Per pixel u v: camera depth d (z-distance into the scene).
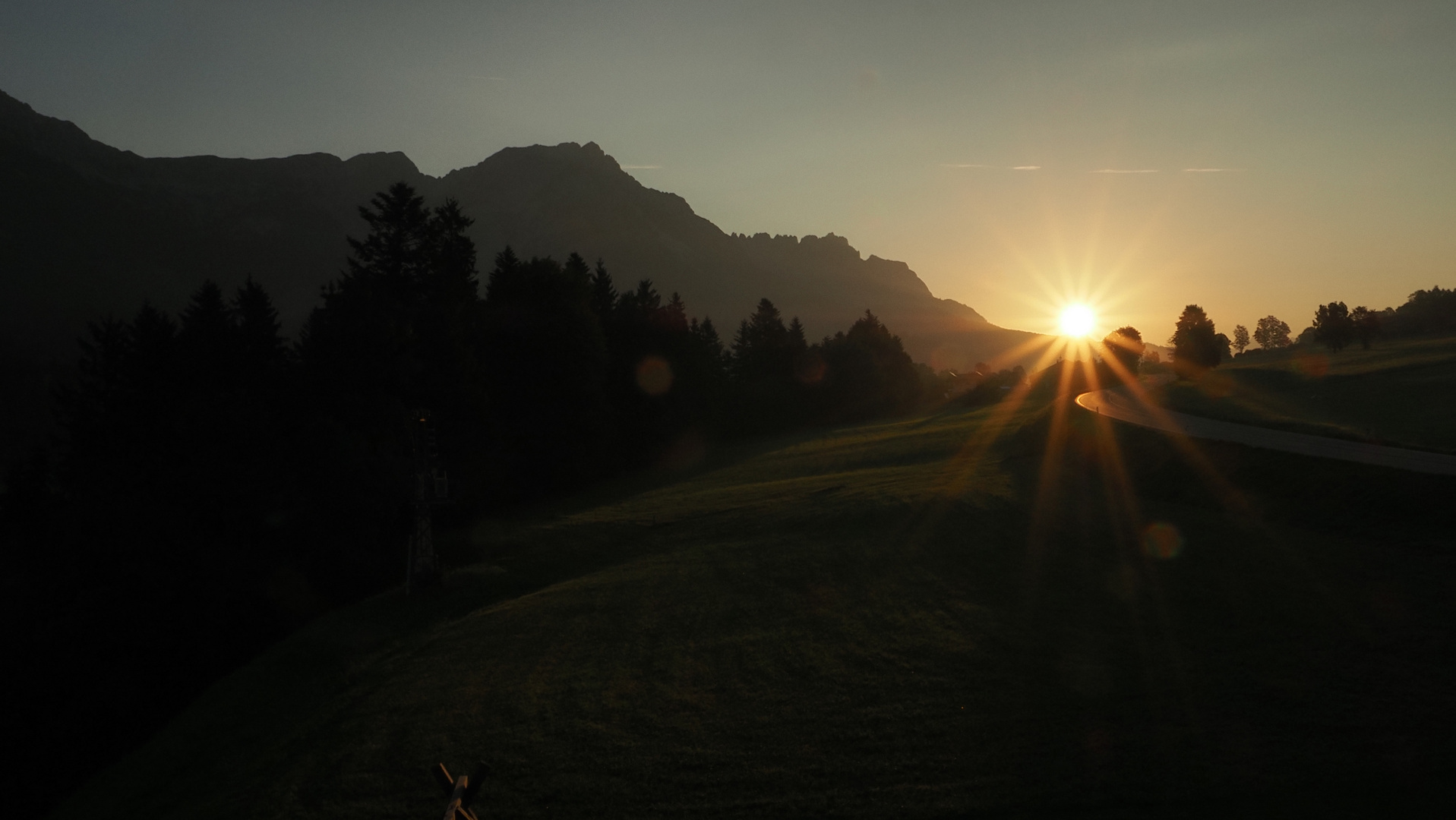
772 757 16.38
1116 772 14.48
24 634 34.56
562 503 67.50
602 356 79.88
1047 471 53.44
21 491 54.41
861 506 45.22
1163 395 94.38
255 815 16.25
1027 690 18.53
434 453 40.84
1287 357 158.88
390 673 24.83
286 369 57.25
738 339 154.62
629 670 22.53
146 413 51.19
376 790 16.55
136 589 36.41
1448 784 13.08
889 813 13.89
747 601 28.52
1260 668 18.47
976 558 32.09
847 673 20.67
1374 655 18.41
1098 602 24.95
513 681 22.42
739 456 93.00
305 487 43.59
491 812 15.19
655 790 15.45
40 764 31.19
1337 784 13.41
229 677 29.06
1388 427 51.25
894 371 144.25
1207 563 27.88
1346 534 29.00
